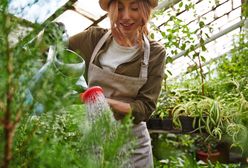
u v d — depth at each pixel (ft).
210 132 8.20
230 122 8.43
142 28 4.39
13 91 1.05
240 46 11.95
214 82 10.85
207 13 13.62
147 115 4.33
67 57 1.24
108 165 1.24
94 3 9.08
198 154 9.50
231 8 13.48
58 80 1.14
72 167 1.28
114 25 4.26
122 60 4.53
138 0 4.00
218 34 14.82
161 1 10.46
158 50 4.66
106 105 1.61
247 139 7.16
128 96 4.62
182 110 9.02
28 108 1.10
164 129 8.96
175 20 10.16
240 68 11.12
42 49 1.15
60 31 1.18
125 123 1.30
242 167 7.20
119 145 1.26
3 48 1.04
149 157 4.77
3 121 1.04
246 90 9.62
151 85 4.53
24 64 1.07
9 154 1.06
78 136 1.60
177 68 17.16
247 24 11.35
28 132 1.22
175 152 7.38
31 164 1.18
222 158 9.42
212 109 8.35
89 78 4.66
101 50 4.59
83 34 4.64
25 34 1.08
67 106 1.30
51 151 1.24
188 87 11.37
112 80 4.54
